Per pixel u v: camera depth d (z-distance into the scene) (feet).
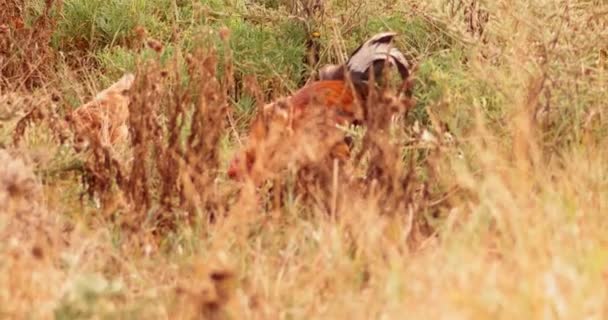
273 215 33.01
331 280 29.68
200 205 33.63
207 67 35.22
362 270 30.12
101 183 34.78
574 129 36.45
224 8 54.13
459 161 34.83
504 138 36.22
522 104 36.68
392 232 31.53
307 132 34.96
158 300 29.25
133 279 30.71
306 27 51.01
